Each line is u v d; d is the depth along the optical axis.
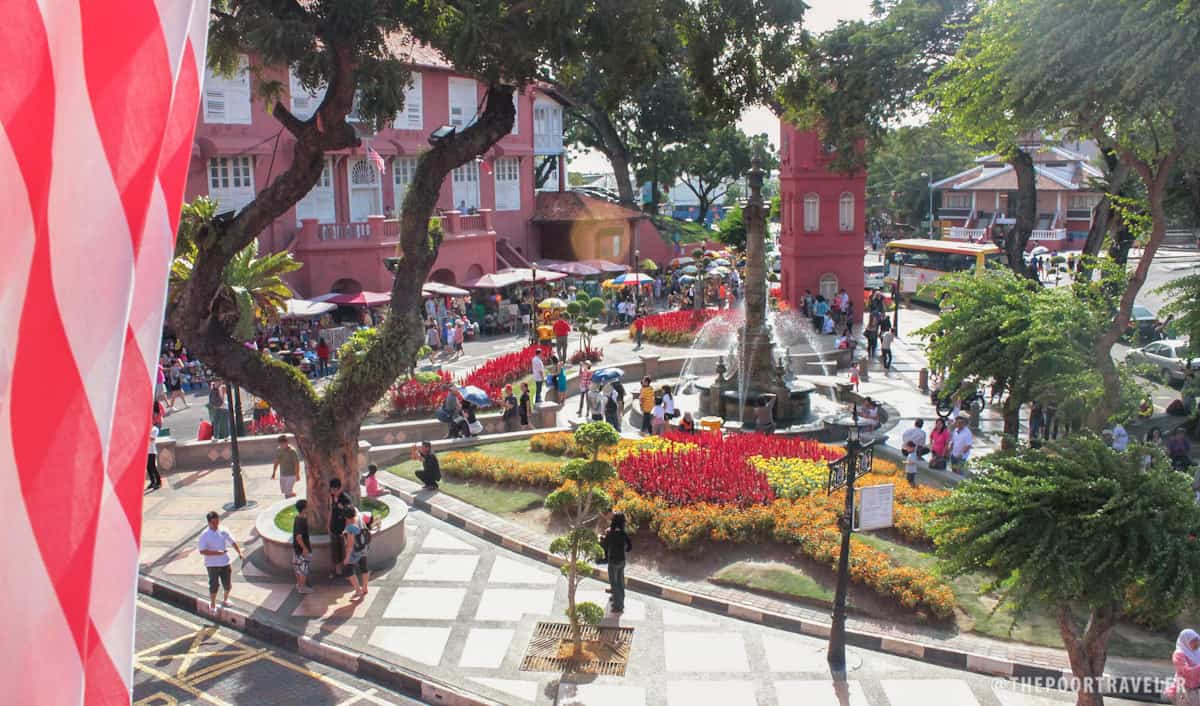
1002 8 16.20
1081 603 11.57
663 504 18.39
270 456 24.33
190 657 14.58
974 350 21.58
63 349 2.99
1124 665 13.63
